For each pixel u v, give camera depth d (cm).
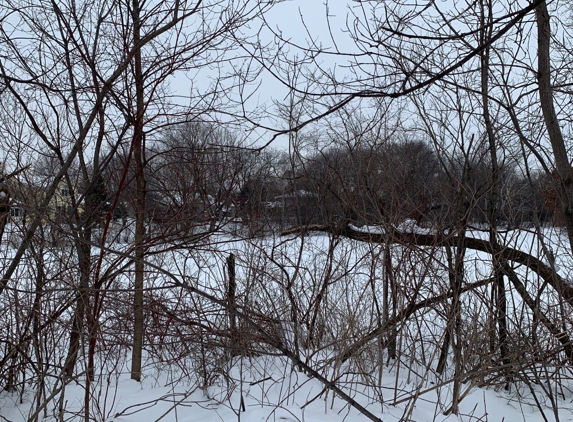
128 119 413
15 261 402
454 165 538
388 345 538
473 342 482
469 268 564
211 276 540
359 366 479
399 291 512
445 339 520
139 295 459
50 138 491
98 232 498
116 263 423
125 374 534
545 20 359
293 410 454
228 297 485
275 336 482
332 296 562
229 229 544
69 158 396
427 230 545
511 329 546
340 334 502
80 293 398
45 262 440
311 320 538
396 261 529
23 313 447
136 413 441
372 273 504
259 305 513
